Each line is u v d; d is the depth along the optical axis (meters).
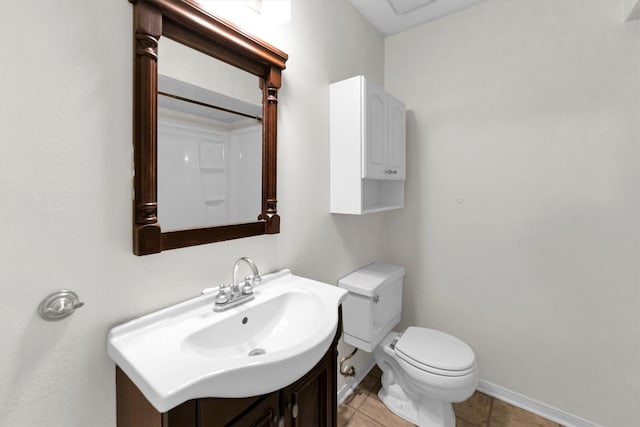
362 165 1.37
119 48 0.71
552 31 1.44
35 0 0.59
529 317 1.56
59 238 0.64
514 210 1.58
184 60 0.84
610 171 1.33
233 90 0.98
